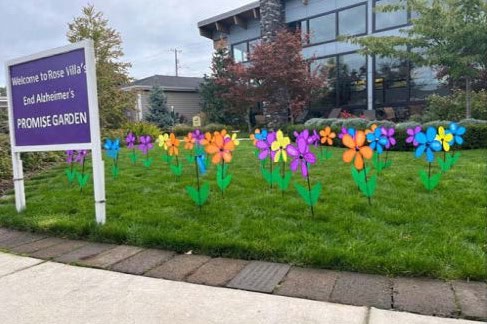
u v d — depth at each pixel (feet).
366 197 15.67
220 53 75.31
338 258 9.89
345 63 62.90
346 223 12.53
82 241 13.01
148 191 18.83
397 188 17.20
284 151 17.97
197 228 12.75
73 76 14.15
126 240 12.55
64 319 8.21
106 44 55.57
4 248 12.65
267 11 66.08
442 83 50.57
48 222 14.19
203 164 22.00
